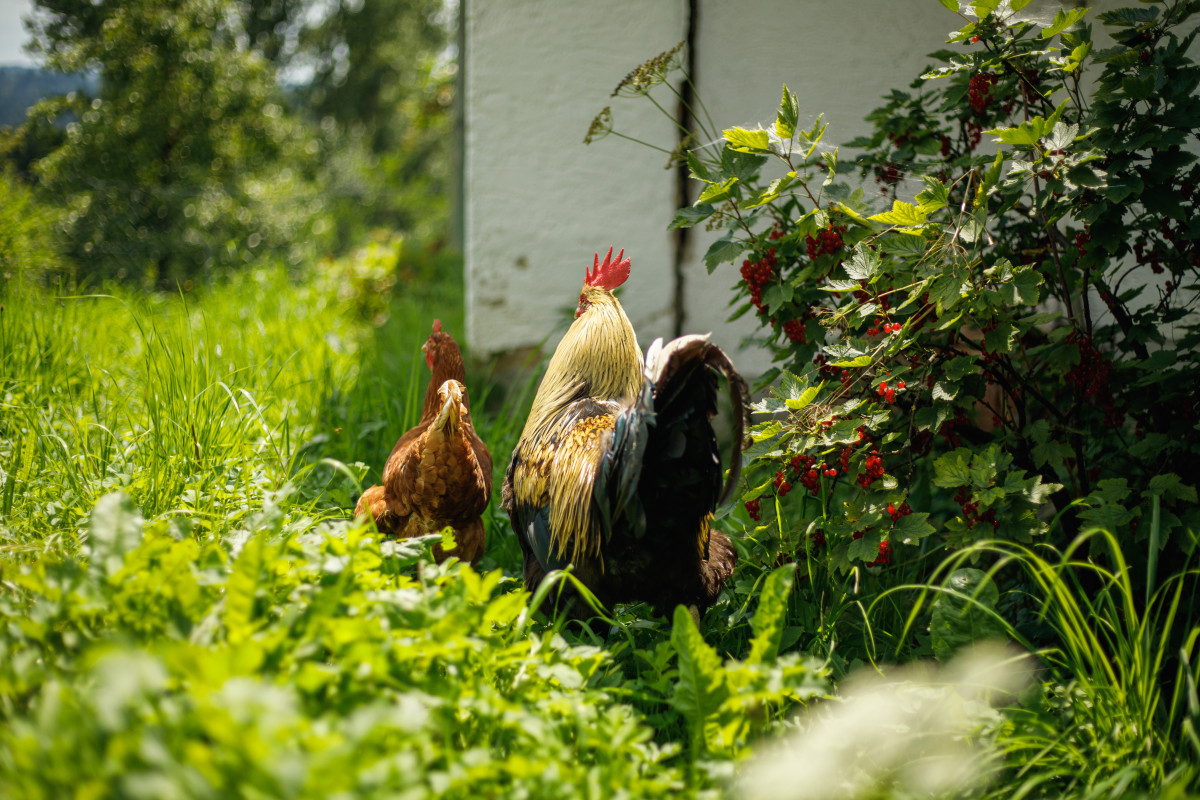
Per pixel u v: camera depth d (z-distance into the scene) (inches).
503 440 188.4
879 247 117.1
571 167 241.4
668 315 245.0
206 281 388.5
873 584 133.1
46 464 140.5
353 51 1055.6
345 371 226.5
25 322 197.2
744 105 230.4
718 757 83.0
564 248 245.8
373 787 59.1
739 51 228.2
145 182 459.8
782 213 146.9
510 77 239.0
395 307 367.2
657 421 106.0
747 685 85.7
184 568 84.4
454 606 86.8
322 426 191.5
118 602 79.0
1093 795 80.4
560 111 239.1
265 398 177.6
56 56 465.1
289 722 59.2
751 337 150.7
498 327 251.9
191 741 61.9
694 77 231.9
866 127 221.6
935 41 215.0
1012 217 160.6
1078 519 128.5
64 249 383.9
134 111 462.6
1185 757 93.0
